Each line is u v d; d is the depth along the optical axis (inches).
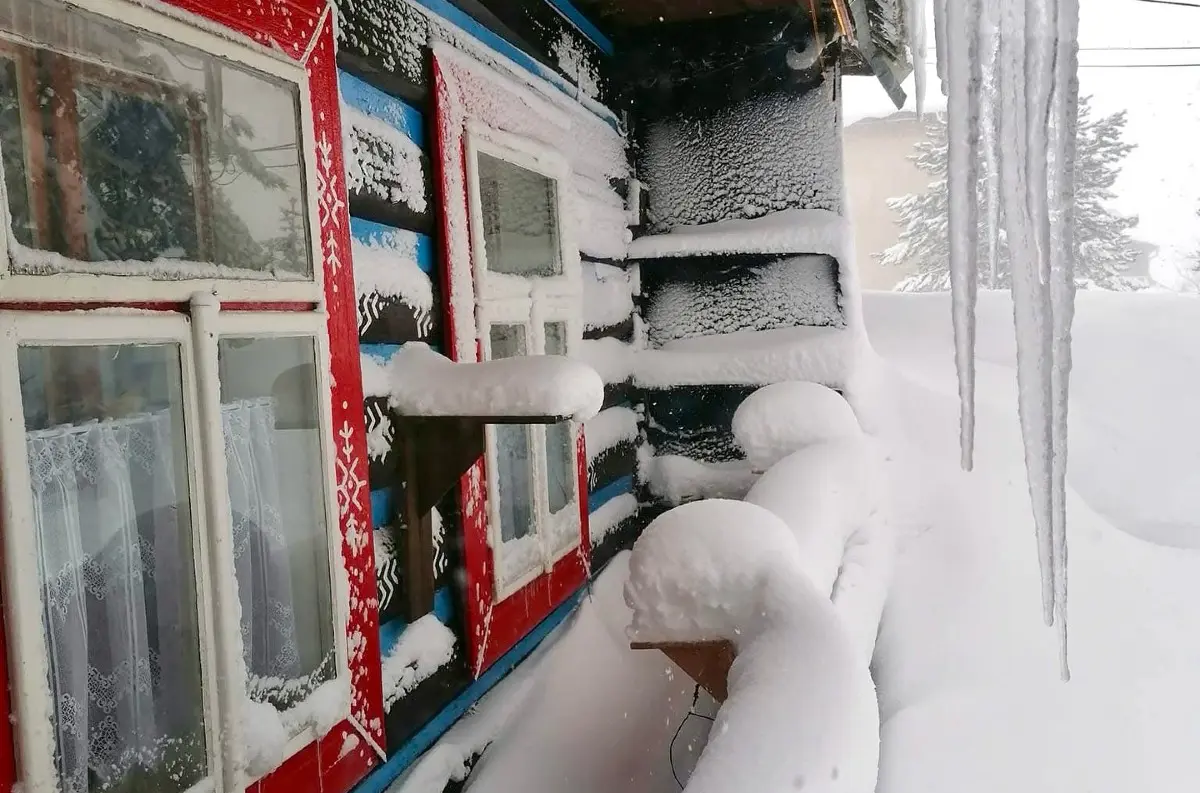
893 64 158.9
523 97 103.3
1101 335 185.2
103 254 45.7
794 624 50.2
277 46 57.6
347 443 63.6
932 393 155.6
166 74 50.0
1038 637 117.0
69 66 44.1
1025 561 130.3
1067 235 55.7
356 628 63.7
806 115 150.1
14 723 38.4
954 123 57.6
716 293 157.9
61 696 41.8
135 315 45.4
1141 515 151.8
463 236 84.5
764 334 154.8
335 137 63.6
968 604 123.3
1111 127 700.7
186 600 49.3
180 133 51.1
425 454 75.2
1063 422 60.6
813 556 76.8
